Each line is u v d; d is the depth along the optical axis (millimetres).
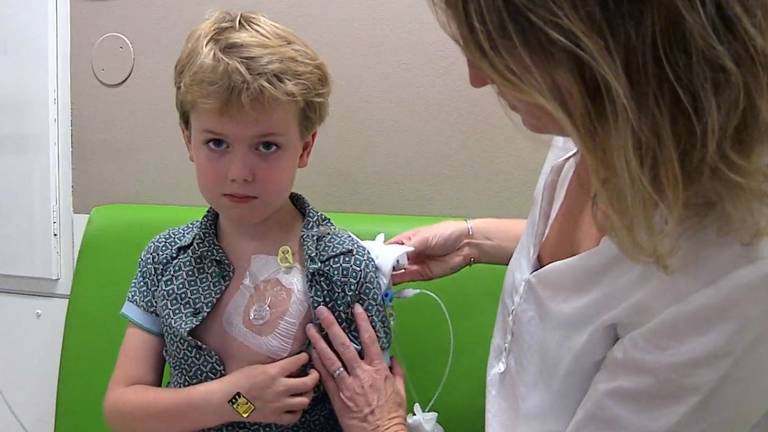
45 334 1591
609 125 567
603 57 543
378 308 896
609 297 692
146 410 862
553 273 744
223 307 888
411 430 1034
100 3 1467
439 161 1357
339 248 893
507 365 830
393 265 935
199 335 889
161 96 1469
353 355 852
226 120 808
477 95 1318
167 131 1479
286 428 887
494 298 1181
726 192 573
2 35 1505
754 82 542
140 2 1450
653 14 534
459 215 1364
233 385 834
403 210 1392
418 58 1336
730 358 595
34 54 1496
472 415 1170
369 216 1250
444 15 618
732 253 602
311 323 877
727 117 547
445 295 1191
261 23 871
